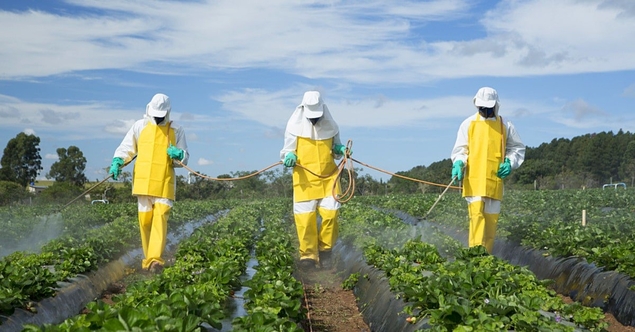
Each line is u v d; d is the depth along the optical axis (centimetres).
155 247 1203
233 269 1028
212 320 696
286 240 1490
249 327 682
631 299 939
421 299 804
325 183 1323
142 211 1237
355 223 1772
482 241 1238
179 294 702
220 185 5666
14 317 819
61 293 977
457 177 1230
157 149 1221
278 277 949
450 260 1273
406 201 3164
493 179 1227
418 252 1147
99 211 2683
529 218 1669
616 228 1458
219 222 2050
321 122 1296
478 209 1223
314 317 1068
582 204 2359
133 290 819
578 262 1149
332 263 1509
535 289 820
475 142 1227
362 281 1193
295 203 1329
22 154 5978
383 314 957
